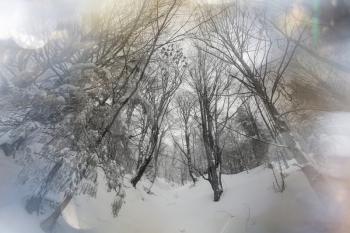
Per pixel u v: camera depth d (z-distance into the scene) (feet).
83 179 29.94
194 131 61.62
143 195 44.19
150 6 38.42
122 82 38.70
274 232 32.12
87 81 32.27
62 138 29.09
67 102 30.27
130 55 38.17
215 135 45.47
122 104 37.19
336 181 31.50
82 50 34.37
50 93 29.81
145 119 48.47
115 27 36.29
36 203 27.25
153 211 41.09
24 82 31.19
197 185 51.96
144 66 41.52
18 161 28.89
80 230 29.25
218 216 37.76
